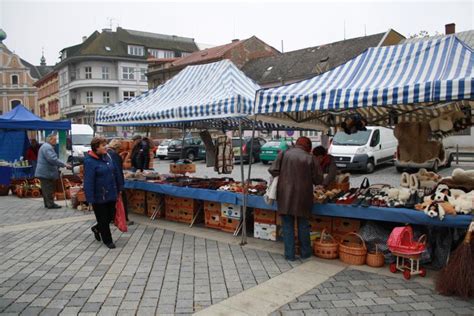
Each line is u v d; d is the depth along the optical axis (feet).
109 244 19.83
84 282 15.21
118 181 21.26
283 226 17.87
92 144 19.81
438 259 16.29
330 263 17.30
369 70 17.81
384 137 56.95
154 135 116.16
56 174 31.24
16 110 40.47
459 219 14.57
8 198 37.24
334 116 25.23
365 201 17.13
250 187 21.70
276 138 76.79
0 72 207.92
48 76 197.47
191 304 13.23
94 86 162.30
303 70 107.04
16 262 17.63
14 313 12.55
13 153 45.68
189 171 30.53
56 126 40.14
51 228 24.22
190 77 27.94
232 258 18.10
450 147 63.05
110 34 172.24
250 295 13.92
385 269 16.43
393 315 12.31
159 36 209.15
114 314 12.51
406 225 16.42
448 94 13.89
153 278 15.62
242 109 20.40
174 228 23.91
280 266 16.94
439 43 17.25
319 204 18.19
